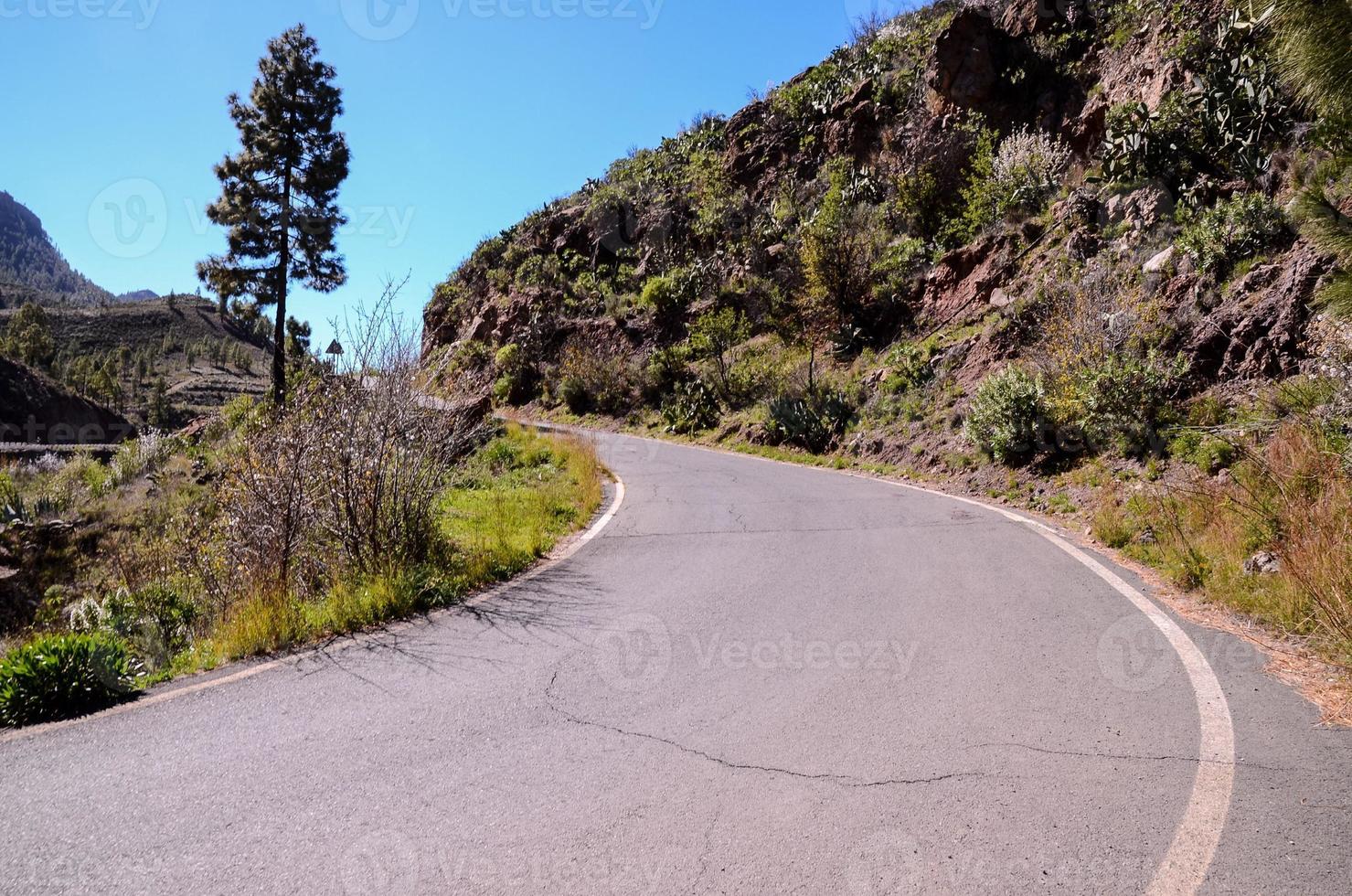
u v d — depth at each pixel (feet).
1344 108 13.93
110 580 32.32
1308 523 18.69
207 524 31.65
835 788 10.63
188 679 15.29
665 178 131.64
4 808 10.28
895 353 62.75
